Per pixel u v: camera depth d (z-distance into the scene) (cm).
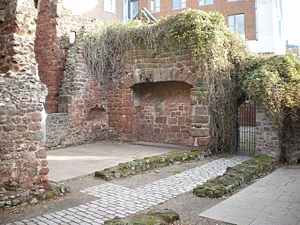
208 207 500
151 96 1229
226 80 1009
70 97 1166
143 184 640
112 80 1272
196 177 693
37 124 558
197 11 1014
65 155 952
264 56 1053
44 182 561
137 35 1167
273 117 861
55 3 1215
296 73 898
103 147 1108
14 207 500
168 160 820
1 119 510
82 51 1212
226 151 992
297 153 862
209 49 974
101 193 579
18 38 559
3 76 526
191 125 1045
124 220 411
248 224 429
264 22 2380
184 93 1122
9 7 571
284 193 570
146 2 2812
